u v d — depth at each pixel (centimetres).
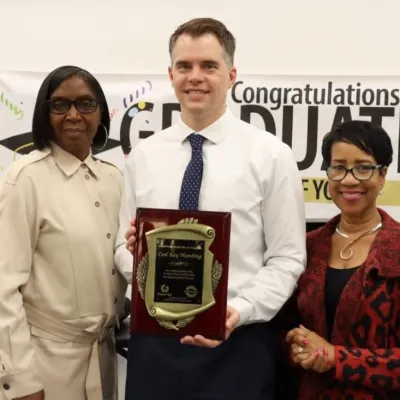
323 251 155
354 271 147
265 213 153
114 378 179
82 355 165
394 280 142
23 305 162
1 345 152
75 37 252
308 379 150
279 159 152
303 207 157
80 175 169
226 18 249
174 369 150
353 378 140
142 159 161
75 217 162
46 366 160
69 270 160
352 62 247
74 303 161
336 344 145
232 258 150
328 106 246
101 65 252
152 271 138
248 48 249
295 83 246
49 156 166
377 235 148
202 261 137
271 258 152
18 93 250
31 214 159
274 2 247
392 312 142
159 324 138
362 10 245
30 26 252
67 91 162
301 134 247
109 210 172
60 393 161
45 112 164
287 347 161
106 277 165
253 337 152
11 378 152
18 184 158
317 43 247
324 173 247
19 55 252
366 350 140
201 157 155
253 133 158
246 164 153
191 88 150
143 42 250
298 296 154
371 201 150
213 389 149
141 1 250
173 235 137
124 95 250
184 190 151
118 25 251
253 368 151
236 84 247
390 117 244
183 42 150
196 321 137
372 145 147
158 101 249
